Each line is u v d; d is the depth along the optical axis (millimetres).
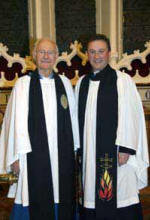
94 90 2277
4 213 3076
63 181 2262
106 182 2271
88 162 2275
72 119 2334
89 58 2258
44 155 2174
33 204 2225
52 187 2230
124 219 2348
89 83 2322
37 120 2168
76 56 4363
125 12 4363
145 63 4281
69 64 4301
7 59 4285
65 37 4469
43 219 2240
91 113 2260
